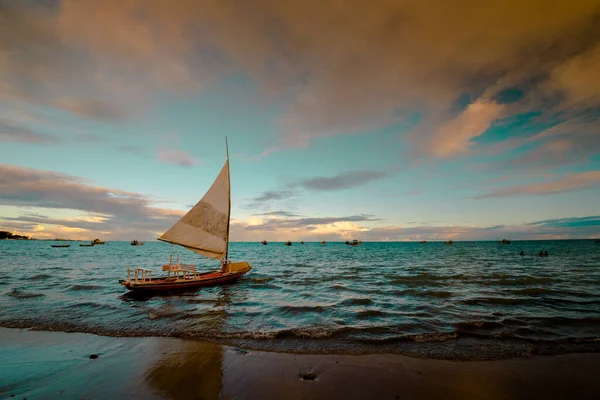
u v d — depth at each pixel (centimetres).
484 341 917
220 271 2261
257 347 872
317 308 1373
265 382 642
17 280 2281
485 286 1998
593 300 1508
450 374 690
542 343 897
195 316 1232
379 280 2364
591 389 619
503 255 6144
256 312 1303
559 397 589
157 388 611
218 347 869
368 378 666
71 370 698
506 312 1273
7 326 1070
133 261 4709
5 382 635
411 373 693
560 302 1464
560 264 3831
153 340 931
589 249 8450
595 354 812
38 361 752
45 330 1027
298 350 846
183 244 1880
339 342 914
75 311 1304
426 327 1065
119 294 1736
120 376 666
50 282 2189
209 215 2044
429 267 3559
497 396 592
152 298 1623
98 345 882
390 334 986
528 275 2606
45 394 584
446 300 1538
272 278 2527
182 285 1794
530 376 680
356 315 1244
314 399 572
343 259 5384
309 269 3428
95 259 5031
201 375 675
